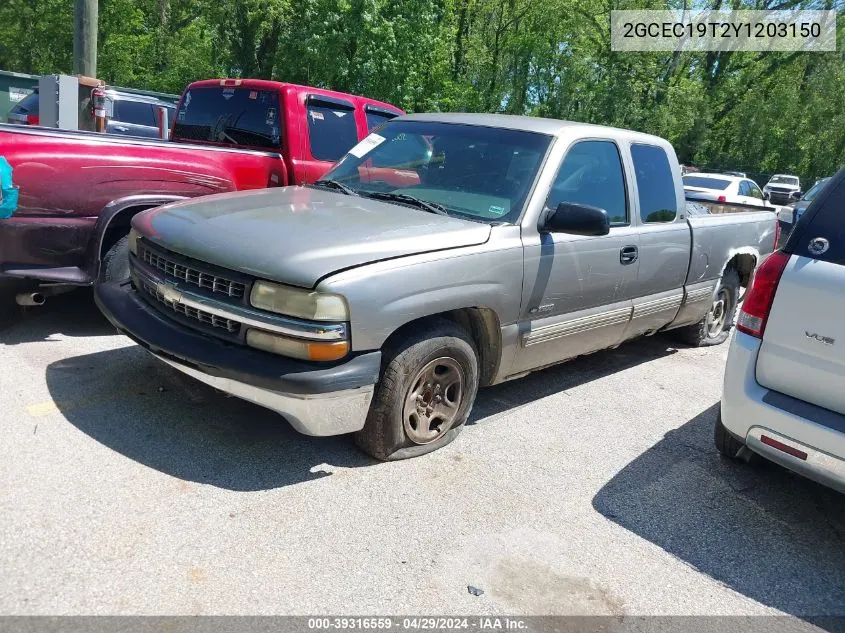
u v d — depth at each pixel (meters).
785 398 3.36
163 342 3.43
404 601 2.66
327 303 3.10
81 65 8.73
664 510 3.58
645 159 5.20
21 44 27.80
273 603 2.56
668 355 6.30
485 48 35.81
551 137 4.40
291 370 3.12
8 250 4.29
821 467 3.20
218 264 3.29
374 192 4.43
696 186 16.31
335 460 3.62
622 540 3.26
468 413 4.00
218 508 3.08
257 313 3.19
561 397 4.95
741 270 6.81
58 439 3.46
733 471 4.09
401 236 3.49
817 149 41.53
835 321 3.18
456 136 4.61
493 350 4.05
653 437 4.45
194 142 6.73
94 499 3.02
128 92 12.29
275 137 6.15
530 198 4.09
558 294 4.28
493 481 3.62
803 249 3.36
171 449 3.52
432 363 3.63
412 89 27.03
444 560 2.93
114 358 4.55
